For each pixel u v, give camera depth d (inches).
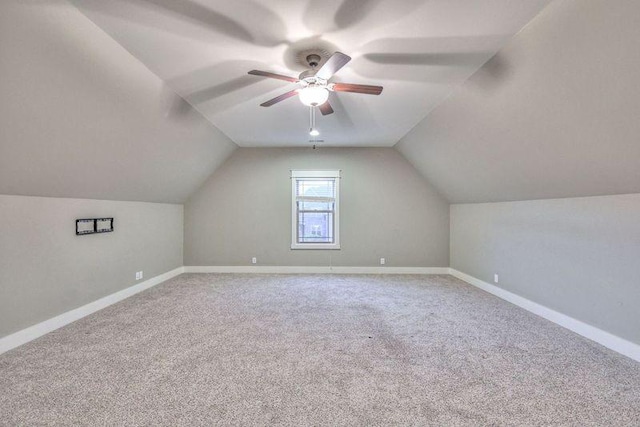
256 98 124.7
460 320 125.5
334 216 216.8
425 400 73.4
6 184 93.1
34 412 67.8
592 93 74.6
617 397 74.1
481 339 107.3
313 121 154.9
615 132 78.1
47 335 109.2
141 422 65.3
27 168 93.0
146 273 174.9
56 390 75.9
